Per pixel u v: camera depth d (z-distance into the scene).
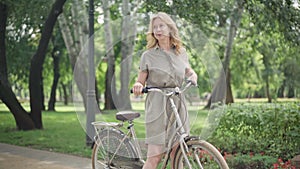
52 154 6.20
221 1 7.31
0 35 8.85
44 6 8.39
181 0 6.28
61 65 18.08
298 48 6.77
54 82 18.67
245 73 16.81
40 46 9.25
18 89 12.74
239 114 5.73
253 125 5.64
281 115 5.31
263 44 11.46
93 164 3.86
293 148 5.18
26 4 8.29
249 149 5.38
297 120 5.21
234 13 8.10
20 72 10.84
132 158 3.53
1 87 9.16
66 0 8.65
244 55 15.16
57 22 10.52
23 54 10.14
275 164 4.43
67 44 10.52
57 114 15.83
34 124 9.66
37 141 7.68
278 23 6.78
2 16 8.73
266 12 6.78
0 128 9.67
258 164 4.66
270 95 17.39
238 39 12.62
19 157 5.96
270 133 5.45
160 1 6.08
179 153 3.21
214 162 3.13
